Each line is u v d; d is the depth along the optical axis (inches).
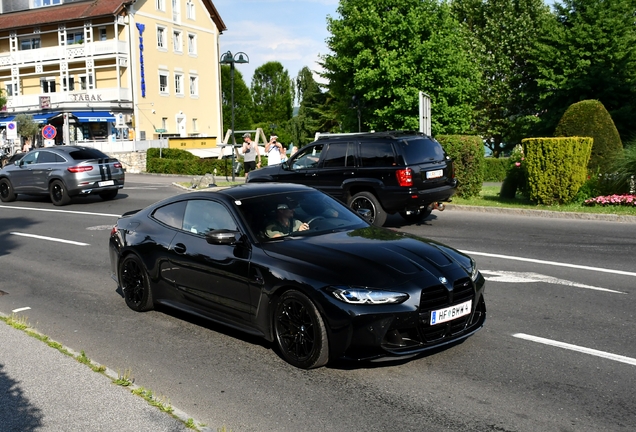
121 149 1830.7
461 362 219.8
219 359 230.8
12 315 299.9
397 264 215.2
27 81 2218.3
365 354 203.3
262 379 209.6
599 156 698.8
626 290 317.1
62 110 1921.8
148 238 285.7
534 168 626.2
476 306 226.8
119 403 181.2
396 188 503.5
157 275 281.4
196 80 2356.1
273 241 239.8
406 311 202.7
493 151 2154.3
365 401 189.3
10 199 842.8
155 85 2133.4
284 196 267.7
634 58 1518.2
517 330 255.4
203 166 1409.9
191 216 273.3
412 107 1489.9
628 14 1555.1
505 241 465.7
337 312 203.5
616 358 221.0
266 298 227.3
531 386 197.5
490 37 1955.0
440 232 513.7
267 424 175.6
